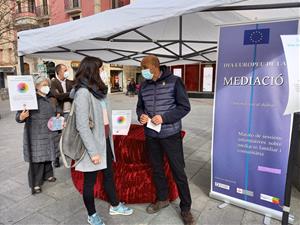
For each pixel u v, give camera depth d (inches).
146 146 104.1
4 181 138.3
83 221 100.3
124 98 713.6
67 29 98.9
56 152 126.7
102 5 812.0
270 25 89.1
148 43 153.8
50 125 121.0
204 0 70.2
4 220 101.1
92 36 91.9
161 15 77.5
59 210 108.4
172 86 91.5
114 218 101.6
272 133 94.2
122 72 951.6
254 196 102.4
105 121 92.9
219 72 103.0
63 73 151.0
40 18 828.6
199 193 120.4
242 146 102.2
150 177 109.2
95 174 92.1
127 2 784.9
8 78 108.5
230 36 98.0
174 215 103.1
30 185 123.0
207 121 320.5
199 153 183.0
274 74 90.7
